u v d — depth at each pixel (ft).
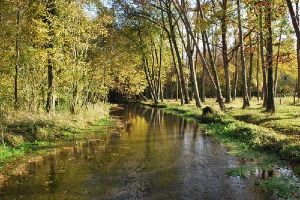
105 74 167.84
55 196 42.93
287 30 119.55
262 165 54.65
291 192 41.78
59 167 56.80
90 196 42.75
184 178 49.44
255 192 42.91
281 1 96.68
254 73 251.39
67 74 104.22
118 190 44.78
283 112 109.29
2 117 77.71
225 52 157.07
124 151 69.26
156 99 245.86
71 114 109.19
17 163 59.31
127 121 129.90
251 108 131.85
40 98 103.19
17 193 44.16
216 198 41.22
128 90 276.00
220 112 118.73
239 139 77.25
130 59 230.89
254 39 152.87
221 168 54.54
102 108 159.74
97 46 158.30
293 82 293.23
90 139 84.33
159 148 71.72
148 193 43.47
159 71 250.16
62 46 105.81
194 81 167.22
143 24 223.71
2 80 96.02
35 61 96.22
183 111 157.89
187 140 80.69
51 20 95.20
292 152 57.06
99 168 55.98
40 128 81.25
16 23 88.02
